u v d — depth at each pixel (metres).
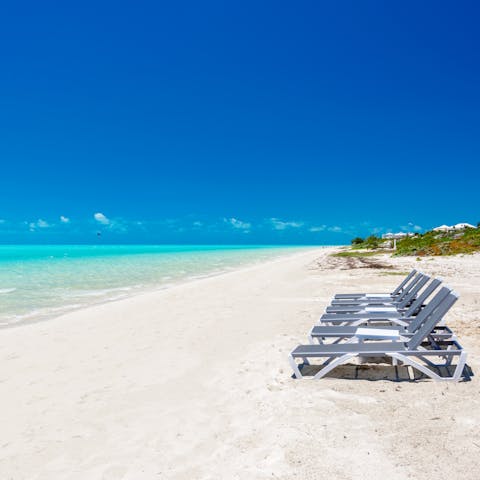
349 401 4.34
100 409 4.56
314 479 3.04
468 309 9.21
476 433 3.55
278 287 14.81
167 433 3.95
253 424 4.00
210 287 15.30
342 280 16.48
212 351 6.70
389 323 7.83
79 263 34.97
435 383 4.73
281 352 6.39
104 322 9.33
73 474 3.34
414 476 3.01
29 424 4.25
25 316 10.39
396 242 48.53
